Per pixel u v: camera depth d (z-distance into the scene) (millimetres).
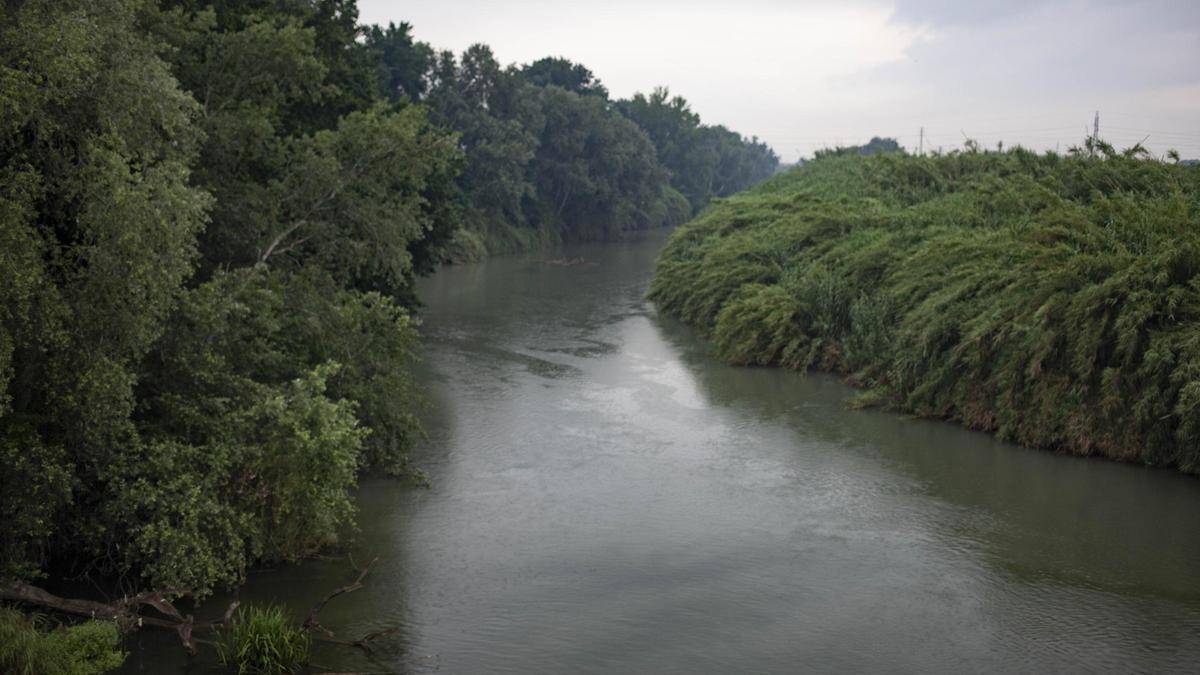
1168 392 19172
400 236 20875
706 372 29328
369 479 19062
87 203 12500
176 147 15320
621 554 15391
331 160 19719
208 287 15086
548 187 90938
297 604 13422
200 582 13109
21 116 11578
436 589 14008
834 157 54438
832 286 29531
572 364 30578
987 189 31266
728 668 11797
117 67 13398
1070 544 15781
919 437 22016
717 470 19734
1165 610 13430
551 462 20250
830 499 18000
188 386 14961
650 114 129750
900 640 12562
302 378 17578
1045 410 20781
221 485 13938
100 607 12273
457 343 34188
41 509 12297
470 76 81438
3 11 11883
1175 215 21641
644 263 68812
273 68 19953
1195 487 18453
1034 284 21703
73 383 12617
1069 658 12102
